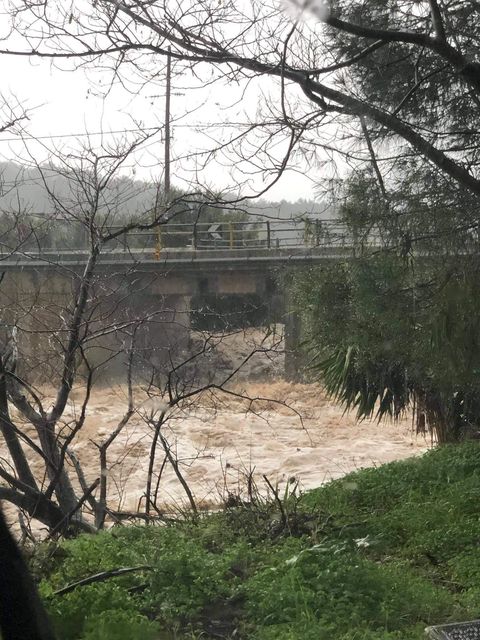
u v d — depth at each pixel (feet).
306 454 66.08
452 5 30.35
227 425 73.46
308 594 20.20
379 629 18.92
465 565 24.06
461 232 30.40
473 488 32.27
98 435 67.15
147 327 37.78
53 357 33.63
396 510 30.07
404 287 31.99
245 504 30.89
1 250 35.27
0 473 29.96
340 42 30.27
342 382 44.60
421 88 31.30
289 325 49.39
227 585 21.58
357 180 31.01
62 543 26.16
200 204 29.45
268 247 99.81
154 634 18.51
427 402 44.04
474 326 31.17
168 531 27.32
